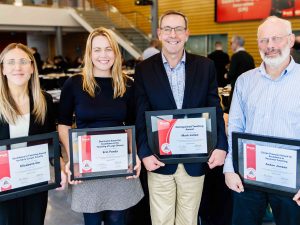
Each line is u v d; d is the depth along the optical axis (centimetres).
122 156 185
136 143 196
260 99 175
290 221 176
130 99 199
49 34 1783
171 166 198
